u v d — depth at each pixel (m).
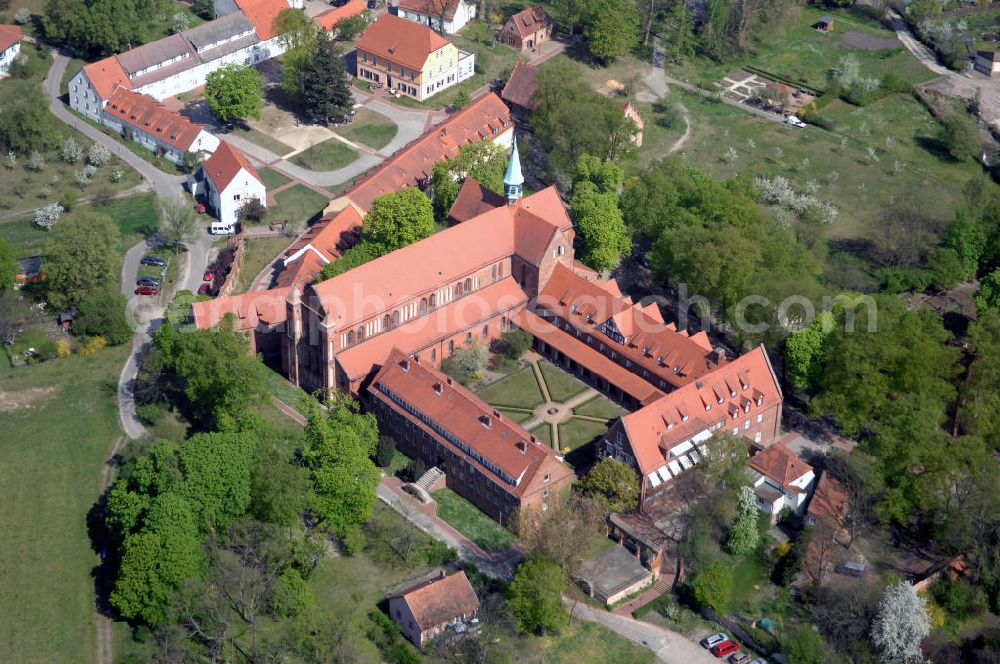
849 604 180.88
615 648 175.62
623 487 190.12
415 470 198.50
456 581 174.12
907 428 199.25
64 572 179.38
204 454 179.50
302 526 186.50
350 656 168.75
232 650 168.62
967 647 183.75
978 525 192.00
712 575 180.12
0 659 166.75
